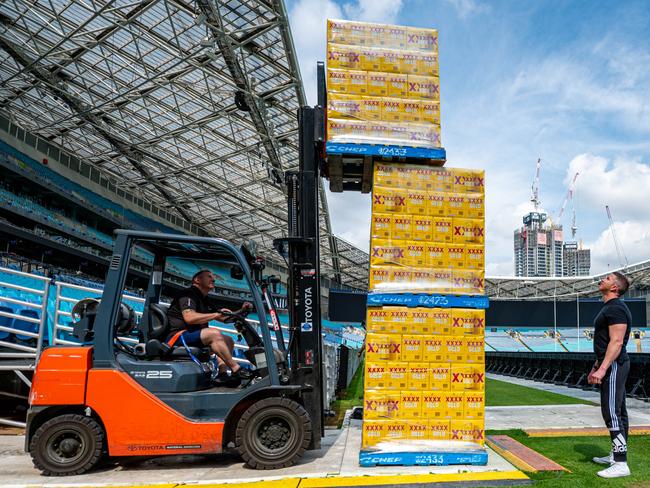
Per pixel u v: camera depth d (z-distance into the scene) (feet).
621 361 14.71
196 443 14.97
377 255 16.07
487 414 27.22
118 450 14.85
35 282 58.75
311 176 17.69
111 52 85.51
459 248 16.38
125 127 117.60
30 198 122.11
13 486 13.52
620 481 13.55
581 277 203.10
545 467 14.87
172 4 70.64
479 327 15.96
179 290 18.21
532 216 521.65
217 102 98.78
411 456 15.08
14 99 110.52
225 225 197.06
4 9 78.95
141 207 165.07
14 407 25.43
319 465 15.34
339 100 16.75
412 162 17.07
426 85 17.21
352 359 59.47
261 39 77.25
